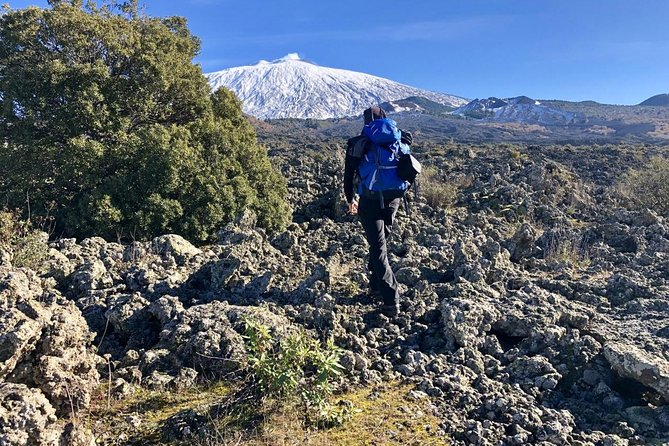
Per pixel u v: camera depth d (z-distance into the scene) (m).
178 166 8.99
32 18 9.98
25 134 9.32
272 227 9.60
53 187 9.11
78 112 9.23
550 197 10.98
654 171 11.19
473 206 10.55
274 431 2.99
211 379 3.70
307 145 28.41
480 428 3.12
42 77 9.35
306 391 3.19
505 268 5.94
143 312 4.47
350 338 4.16
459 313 4.34
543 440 3.09
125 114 10.27
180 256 6.11
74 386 3.24
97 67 9.55
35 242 5.74
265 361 3.26
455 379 3.73
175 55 11.34
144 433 3.07
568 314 4.50
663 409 3.36
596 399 3.56
